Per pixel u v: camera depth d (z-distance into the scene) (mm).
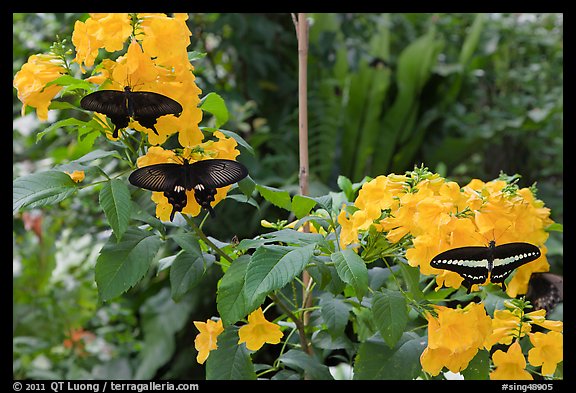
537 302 1507
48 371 2439
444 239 1238
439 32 3672
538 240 1432
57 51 1282
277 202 1360
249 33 2936
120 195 1229
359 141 3189
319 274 1305
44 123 2865
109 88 1243
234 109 2650
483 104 3830
